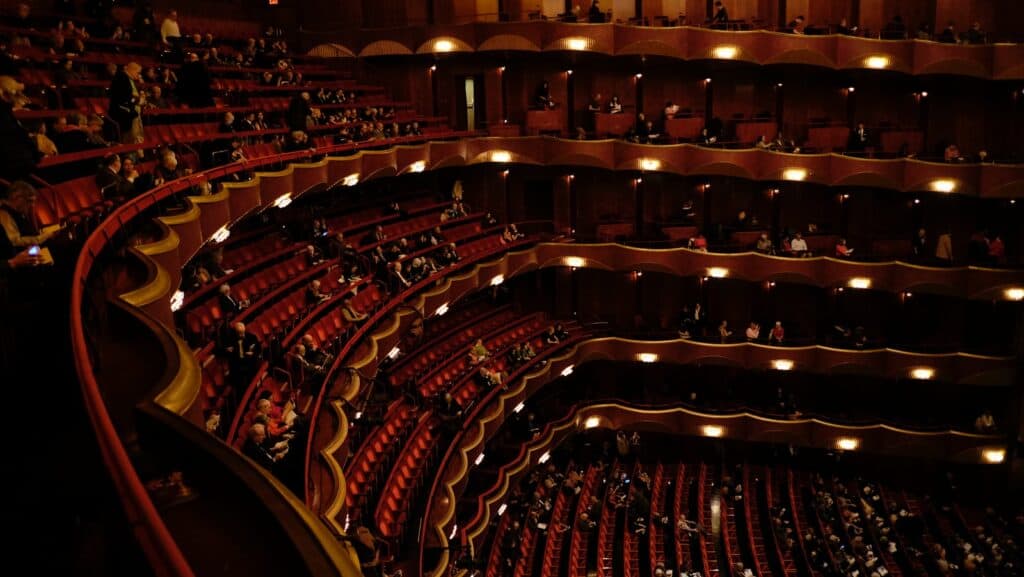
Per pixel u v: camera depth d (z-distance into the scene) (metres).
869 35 30.83
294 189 17.66
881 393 31.62
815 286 31.59
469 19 30.38
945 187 29.02
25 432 5.26
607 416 30.39
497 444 26.05
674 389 32.22
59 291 6.89
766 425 29.66
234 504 4.38
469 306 29.25
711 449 31.70
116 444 3.52
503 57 30.20
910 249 30.78
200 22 24.45
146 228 10.27
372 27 29.61
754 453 31.70
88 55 15.59
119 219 8.65
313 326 17.12
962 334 30.98
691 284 32.00
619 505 25.69
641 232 31.83
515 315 30.45
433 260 23.64
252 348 12.26
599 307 32.00
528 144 29.39
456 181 29.17
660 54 29.16
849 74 31.20
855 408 31.84
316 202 23.14
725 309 32.12
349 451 14.66
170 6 23.02
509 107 30.95
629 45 28.97
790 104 32.16
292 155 17.14
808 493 29.31
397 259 22.00
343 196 24.62
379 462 16.48
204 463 4.67
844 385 31.86
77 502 4.64
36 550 4.39
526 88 30.83
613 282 31.88
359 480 15.47
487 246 28.17
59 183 10.11
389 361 20.88
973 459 28.92
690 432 30.17
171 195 11.69
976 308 30.75
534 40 28.48
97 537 4.46
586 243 29.95
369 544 9.89
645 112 31.75
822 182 29.52
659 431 30.53
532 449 25.61
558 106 31.11
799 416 29.80
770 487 29.53
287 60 24.64
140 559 3.06
